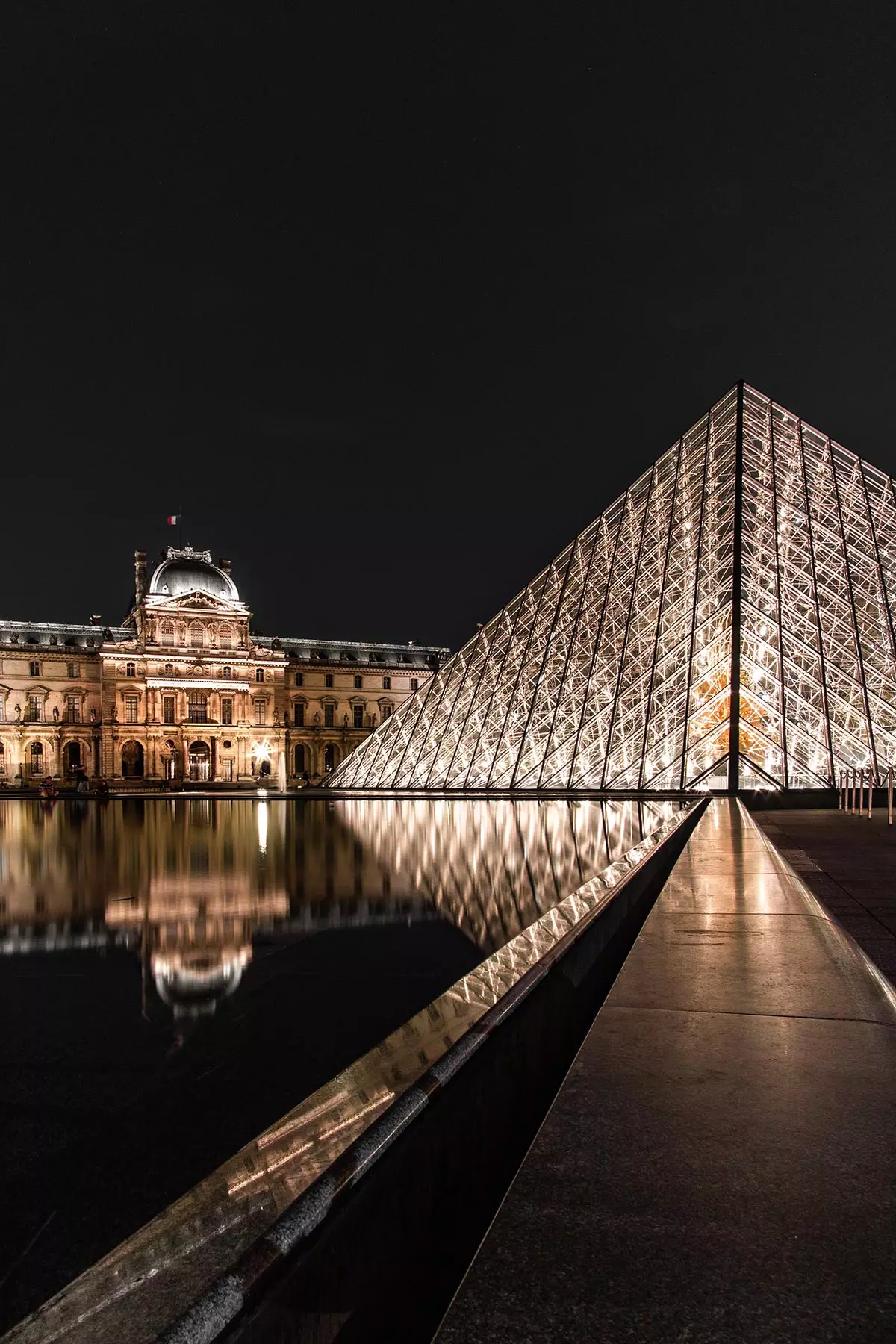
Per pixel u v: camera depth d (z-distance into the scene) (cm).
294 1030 1625
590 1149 428
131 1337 320
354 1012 1738
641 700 6788
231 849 4506
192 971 2066
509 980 730
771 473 7481
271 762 15662
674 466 8412
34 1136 1177
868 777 5619
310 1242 335
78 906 2908
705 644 6556
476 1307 289
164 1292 348
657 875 1809
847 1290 298
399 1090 502
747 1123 461
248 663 15550
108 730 14575
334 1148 447
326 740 17062
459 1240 477
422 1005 1781
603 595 8112
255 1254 312
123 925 2606
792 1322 278
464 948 2286
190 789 13112
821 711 5991
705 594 6794
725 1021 662
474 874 3469
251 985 1931
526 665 8262
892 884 1491
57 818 7000
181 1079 1381
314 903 2930
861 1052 585
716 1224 350
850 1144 434
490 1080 577
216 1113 1252
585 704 7250
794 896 1305
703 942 970
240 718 15462
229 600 15850
